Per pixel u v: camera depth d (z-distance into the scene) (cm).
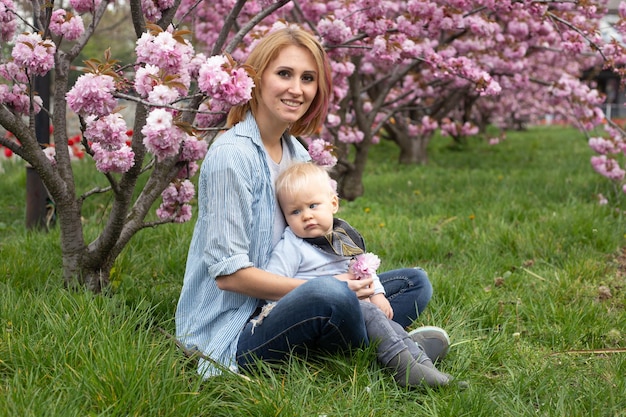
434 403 247
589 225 503
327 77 280
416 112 1055
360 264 269
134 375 235
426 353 279
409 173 970
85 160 787
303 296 250
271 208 270
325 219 272
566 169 948
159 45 266
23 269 368
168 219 354
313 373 265
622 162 845
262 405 235
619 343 323
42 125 504
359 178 695
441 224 557
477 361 294
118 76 272
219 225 256
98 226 495
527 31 669
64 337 267
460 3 486
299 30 272
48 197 509
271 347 262
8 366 254
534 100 1678
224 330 268
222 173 257
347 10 519
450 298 362
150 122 241
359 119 670
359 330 261
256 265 270
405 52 474
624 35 510
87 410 229
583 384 273
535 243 471
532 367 291
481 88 507
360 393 253
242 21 604
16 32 343
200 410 236
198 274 276
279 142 291
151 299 344
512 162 1140
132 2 315
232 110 279
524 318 356
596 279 414
